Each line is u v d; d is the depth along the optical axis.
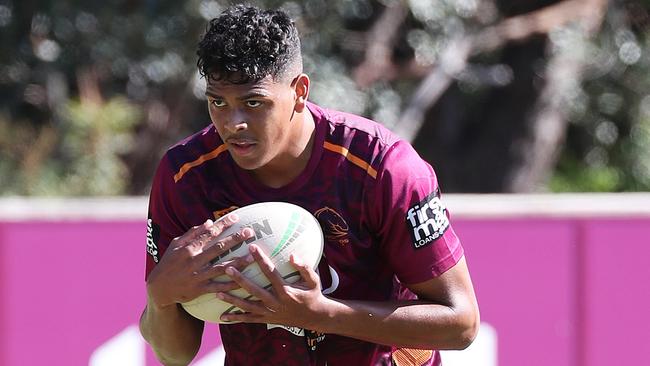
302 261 9.11
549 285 17.45
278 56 8.90
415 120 32.66
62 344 17.27
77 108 28.41
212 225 9.34
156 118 31.56
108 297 17.33
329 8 29.77
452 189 37.53
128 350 17.36
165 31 28.53
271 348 10.22
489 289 17.39
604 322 17.53
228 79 8.82
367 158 9.68
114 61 29.03
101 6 28.72
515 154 35.81
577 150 38.34
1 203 18.25
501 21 32.56
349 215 9.76
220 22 9.00
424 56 32.72
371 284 10.15
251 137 8.98
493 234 17.38
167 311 9.87
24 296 17.17
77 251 17.28
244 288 9.10
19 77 30.61
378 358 10.47
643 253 17.53
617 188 36.66
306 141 9.66
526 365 17.47
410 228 9.72
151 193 10.38
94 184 28.17
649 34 34.19
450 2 31.45
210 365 17.14
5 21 29.73
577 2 32.38
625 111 35.81
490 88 36.44
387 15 32.84
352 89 30.78
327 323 9.34
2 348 17.14
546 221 17.44
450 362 17.38
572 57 33.03
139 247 17.38
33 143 28.58
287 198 9.78
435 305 9.76
